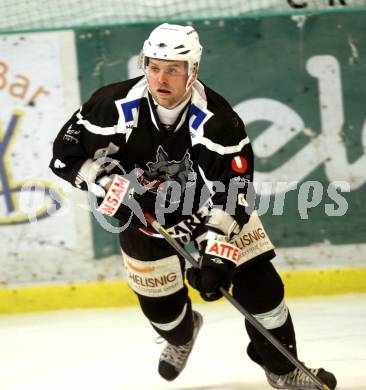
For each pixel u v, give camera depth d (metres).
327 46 19.47
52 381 13.78
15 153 19.25
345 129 19.56
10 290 19.44
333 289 19.59
